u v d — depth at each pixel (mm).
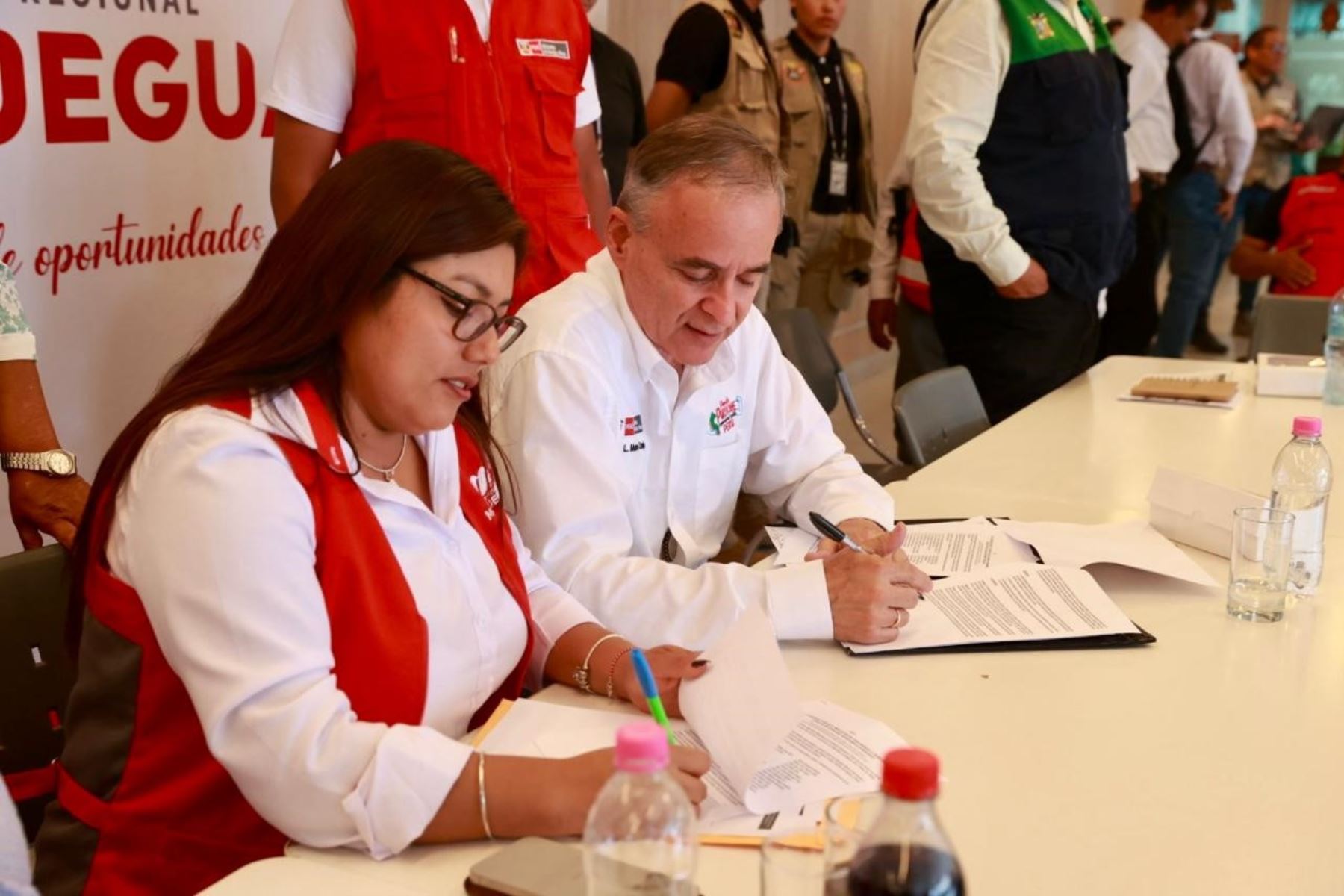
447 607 1343
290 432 1232
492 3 2438
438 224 1208
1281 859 1073
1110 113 3447
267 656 1143
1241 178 6215
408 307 1217
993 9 3240
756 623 1321
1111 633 1544
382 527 1289
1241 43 8148
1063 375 3533
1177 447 2584
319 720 1124
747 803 1130
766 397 2045
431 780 1087
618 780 874
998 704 1374
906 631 1555
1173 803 1165
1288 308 3869
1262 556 1632
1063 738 1294
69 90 2516
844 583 1551
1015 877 1033
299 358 1244
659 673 1367
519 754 1218
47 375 2551
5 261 2434
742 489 2164
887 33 6949
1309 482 1828
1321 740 1303
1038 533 1888
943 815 1134
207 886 1262
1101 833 1108
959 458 2484
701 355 1750
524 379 1698
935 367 4203
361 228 1213
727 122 1659
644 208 1670
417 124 2402
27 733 1425
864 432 3277
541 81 2504
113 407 2709
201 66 2809
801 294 5188
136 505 1209
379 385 1254
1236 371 3385
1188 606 1691
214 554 1149
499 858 1033
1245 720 1347
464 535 1411
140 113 2678
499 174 2453
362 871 1068
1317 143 7785
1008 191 3373
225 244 2939
